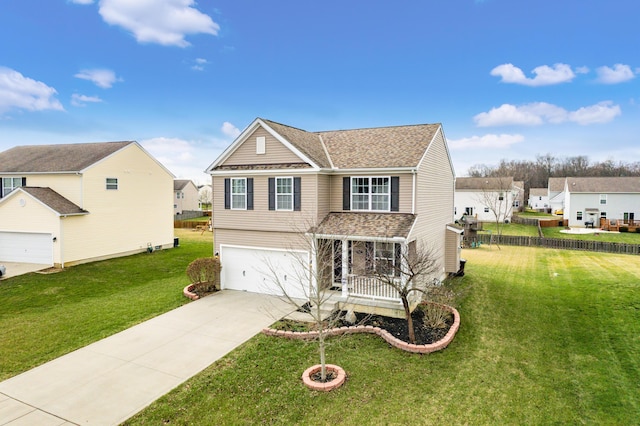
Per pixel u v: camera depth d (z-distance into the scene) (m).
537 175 102.81
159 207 30.23
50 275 20.69
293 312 14.49
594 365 10.39
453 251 20.70
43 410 8.13
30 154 28.50
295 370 9.96
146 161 28.84
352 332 12.49
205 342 11.77
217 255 18.20
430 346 11.13
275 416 7.97
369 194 16.12
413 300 14.88
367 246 15.95
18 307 15.32
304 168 15.73
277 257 16.77
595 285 18.00
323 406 8.34
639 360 10.52
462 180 56.41
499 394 8.94
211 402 8.48
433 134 17.50
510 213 50.97
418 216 15.44
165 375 9.69
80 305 15.56
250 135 17.20
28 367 10.12
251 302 15.86
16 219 23.33
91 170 24.31
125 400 8.53
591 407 8.43
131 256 26.84
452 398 8.73
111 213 25.92
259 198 16.95
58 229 22.31
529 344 11.85
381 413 8.10
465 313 14.69
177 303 15.74
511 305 15.60
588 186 48.53
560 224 47.47
